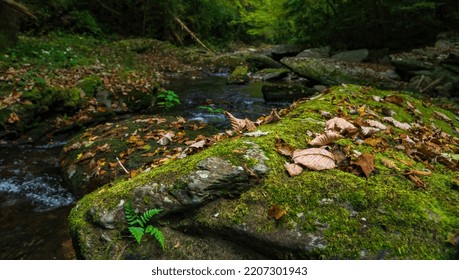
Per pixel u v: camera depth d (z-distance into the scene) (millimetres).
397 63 8898
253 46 25312
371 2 11977
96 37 13859
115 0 16312
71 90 5441
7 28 7855
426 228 1526
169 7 17078
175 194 1738
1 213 2867
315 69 9398
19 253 2373
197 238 1694
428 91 7594
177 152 3076
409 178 1846
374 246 1474
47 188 3275
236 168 1798
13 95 4715
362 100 3404
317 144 2096
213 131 3895
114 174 2959
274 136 2162
